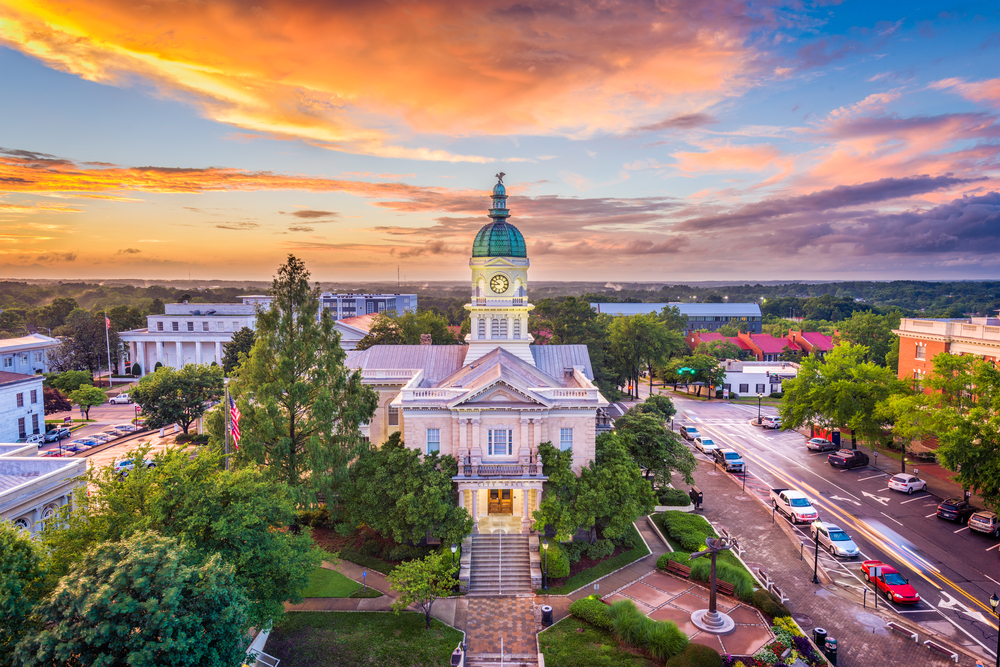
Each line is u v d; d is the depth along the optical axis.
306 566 33.19
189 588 24.05
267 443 47.59
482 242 58.31
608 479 46.16
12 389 73.81
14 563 23.73
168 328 130.50
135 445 78.56
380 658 34.62
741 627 36.62
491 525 47.88
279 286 47.72
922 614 38.31
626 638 35.44
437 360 64.31
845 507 56.00
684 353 139.75
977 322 75.75
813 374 74.75
